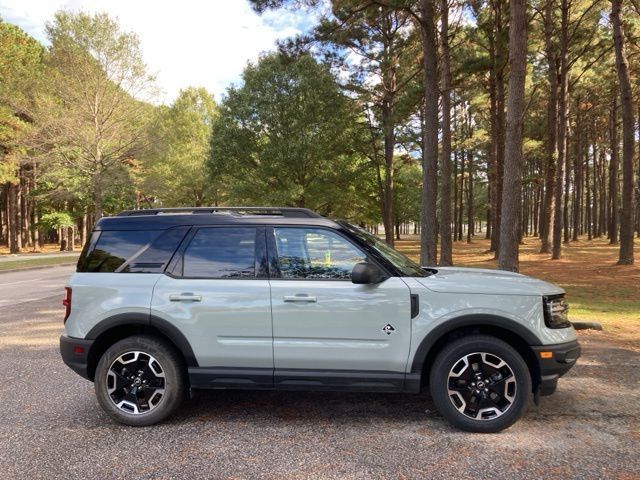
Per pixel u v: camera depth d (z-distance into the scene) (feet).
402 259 15.02
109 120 93.61
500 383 12.58
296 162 85.87
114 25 88.74
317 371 13.04
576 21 76.89
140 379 13.53
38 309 33.76
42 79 94.73
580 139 132.67
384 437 12.46
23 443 12.32
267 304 13.08
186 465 11.02
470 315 12.62
